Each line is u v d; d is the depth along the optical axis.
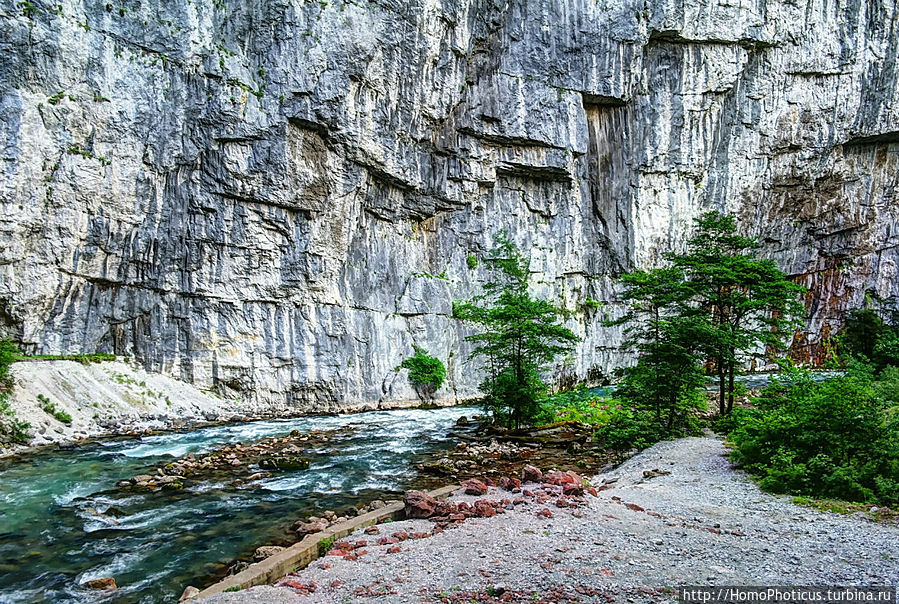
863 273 71.44
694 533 10.66
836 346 65.12
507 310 27.59
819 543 9.91
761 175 63.47
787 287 27.16
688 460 18.44
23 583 10.55
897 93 65.75
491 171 50.94
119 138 31.67
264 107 36.31
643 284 25.89
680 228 60.03
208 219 35.34
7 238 27.77
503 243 49.97
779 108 62.38
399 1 41.25
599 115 57.16
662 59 57.50
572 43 52.50
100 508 15.45
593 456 22.27
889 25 64.44
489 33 48.75
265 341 37.22
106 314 32.41
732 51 58.94
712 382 25.09
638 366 23.73
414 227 48.38
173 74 33.59
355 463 21.44
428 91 44.53
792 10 60.53
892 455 13.13
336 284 40.81
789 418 15.46
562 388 51.41
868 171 69.88
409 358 43.66
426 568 9.19
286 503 15.91
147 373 33.19
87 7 30.56
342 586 8.62
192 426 30.33
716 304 27.50
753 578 8.38
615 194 57.62
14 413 24.83
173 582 10.58
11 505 15.62
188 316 34.88
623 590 8.02
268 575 9.68
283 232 38.22
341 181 40.41
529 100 51.22
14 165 27.67
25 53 28.08
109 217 31.56
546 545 10.04
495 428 28.50
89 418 27.95
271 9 36.62
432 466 20.20
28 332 29.33
